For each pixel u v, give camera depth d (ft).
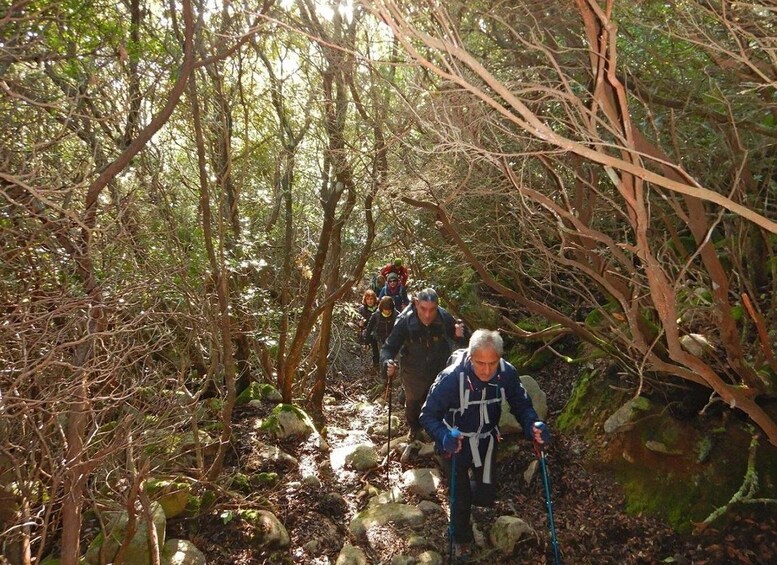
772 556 10.98
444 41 5.46
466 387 11.75
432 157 13.19
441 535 13.30
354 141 15.75
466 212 17.07
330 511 14.46
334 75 14.78
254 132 19.03
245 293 18.04
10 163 8.31
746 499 11.39
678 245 11.49
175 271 11.32
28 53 9.29
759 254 14.07
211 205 16.26
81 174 9.39
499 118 10.89
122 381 10.72
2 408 7.21
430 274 23.86
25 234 8.48
